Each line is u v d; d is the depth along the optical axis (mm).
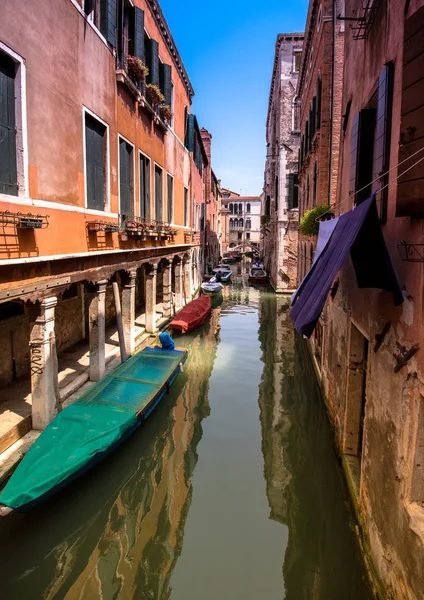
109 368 10000
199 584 5043
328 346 8922
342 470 6539
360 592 4789
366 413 5203
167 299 16578
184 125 18672
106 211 9258
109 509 6422
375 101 5840
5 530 5410
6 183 5824
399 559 3656
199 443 8391
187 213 20016
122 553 5562
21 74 5914
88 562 5379
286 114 26609
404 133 3445
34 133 6281
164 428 9062
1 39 5438
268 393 11008
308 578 5098
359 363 6422
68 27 7246
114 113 9531
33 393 6824
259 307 24188
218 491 6867
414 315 3568
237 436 8680
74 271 7699
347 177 7594
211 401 10477
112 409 7531
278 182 27578
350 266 6520
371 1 5699
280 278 28562
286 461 7723
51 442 6109
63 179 7207
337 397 7473
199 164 26609
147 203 12727
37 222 6020
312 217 11633
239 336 17234
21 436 6672
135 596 4891
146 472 7414
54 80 6816
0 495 5086
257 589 4961
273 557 5461
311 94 16172
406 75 3418
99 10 8852
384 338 4469
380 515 4320
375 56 5566
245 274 44406
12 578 5094
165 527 6035
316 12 14953
